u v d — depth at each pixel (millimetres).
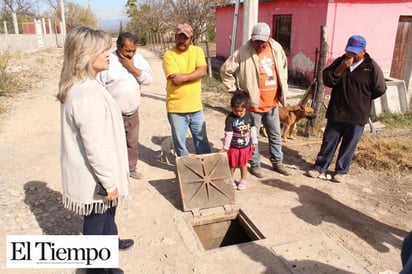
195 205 4020
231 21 17297
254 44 4348
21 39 23125
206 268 3139
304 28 11156
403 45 11023
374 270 3156
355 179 4984
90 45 2299
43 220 3814
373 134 6781
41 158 5531
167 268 3137
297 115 6152
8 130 6980
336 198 4438
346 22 10219
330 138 4809
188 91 4414
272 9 12945
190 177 4172
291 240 3557
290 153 5910
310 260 3256
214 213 3982
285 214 4027
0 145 6117
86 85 2311
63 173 2533
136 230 3682
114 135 2523
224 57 18766
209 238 4098
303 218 3957
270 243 3498
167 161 5430
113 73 4094
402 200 4422
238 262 3223
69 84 2312
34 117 7930
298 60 11641
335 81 4496
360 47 4219
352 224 3877
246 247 3432
